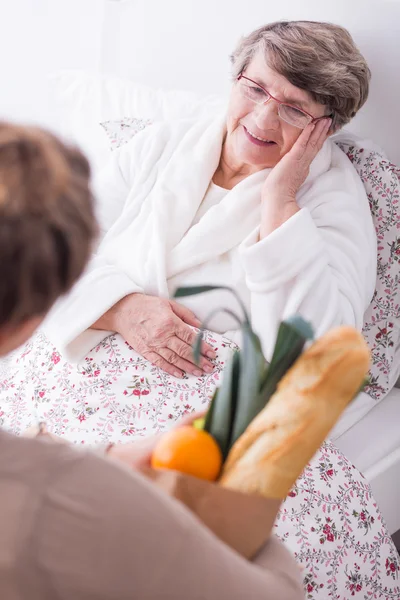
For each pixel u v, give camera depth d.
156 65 2.27
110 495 0.57
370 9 1.75
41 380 1.47
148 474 0.76
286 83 1.53
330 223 1.60
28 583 0.54
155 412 1.39
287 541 1.27
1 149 0.54
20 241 0.53
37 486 0.56
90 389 1.42
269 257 1.47
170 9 2.16
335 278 1.54
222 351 1.48
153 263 1.58
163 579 0.56
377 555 1.35
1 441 0.59
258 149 1.58
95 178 1.83
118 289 1.51
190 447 0.78
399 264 1.68
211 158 1.65
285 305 1.51
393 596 1.37
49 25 2.43
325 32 1.56
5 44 2.51
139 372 1.44
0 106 2.44
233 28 2.04
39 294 0.56
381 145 1.84
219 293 1.56
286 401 0.75
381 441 1.61
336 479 1.37
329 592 1.28
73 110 2.24
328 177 1.64
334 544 1.30
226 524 0.74
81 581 0.54
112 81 2.20
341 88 1.55
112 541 0.55
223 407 0.79
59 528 0.55
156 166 1.71
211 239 1.57
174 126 1.76
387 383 1.72
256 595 0.62
